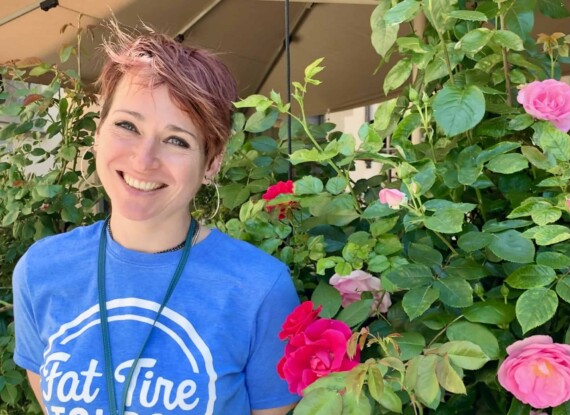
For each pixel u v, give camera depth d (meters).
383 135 1.21
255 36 2.80
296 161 1.03
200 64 0.83
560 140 0.89
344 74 3.21
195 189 0.87
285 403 0.93
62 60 1.94
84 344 0.84
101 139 0.84
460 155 0.99
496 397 0.88
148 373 0.81
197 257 0.89
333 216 1.08
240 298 0.87
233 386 0.86
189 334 0.84
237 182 1.55
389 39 1.15
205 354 0.83
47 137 2.01
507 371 0.73
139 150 0.80
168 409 0.80
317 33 2.79
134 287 0.87
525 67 1.20
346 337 0.76
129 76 0.81
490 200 1.06
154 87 0.80
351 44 2.85
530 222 0.87
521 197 0.99
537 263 0.79
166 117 0.80
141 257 0.88
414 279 0.83
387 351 0.75
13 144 2.12
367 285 0.94
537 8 1.29
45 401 0.86
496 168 0.91
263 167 1.48
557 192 0.99
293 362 0.75
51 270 0.91
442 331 0.81
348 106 3.73
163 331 0.84
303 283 1.15
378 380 0.65
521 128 0.98
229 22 2.59
